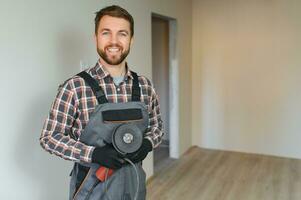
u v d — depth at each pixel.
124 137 1.23
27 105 1.91
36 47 1.95
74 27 2.26
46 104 2.06
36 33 1.95
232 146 4.55
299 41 3.96
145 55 3.25
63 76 2.18
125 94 1.34
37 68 1.97
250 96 4.34
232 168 3.81
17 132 1.86
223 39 4.39
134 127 1.26
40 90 2.00
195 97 4.69
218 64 4.47
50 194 2.14
